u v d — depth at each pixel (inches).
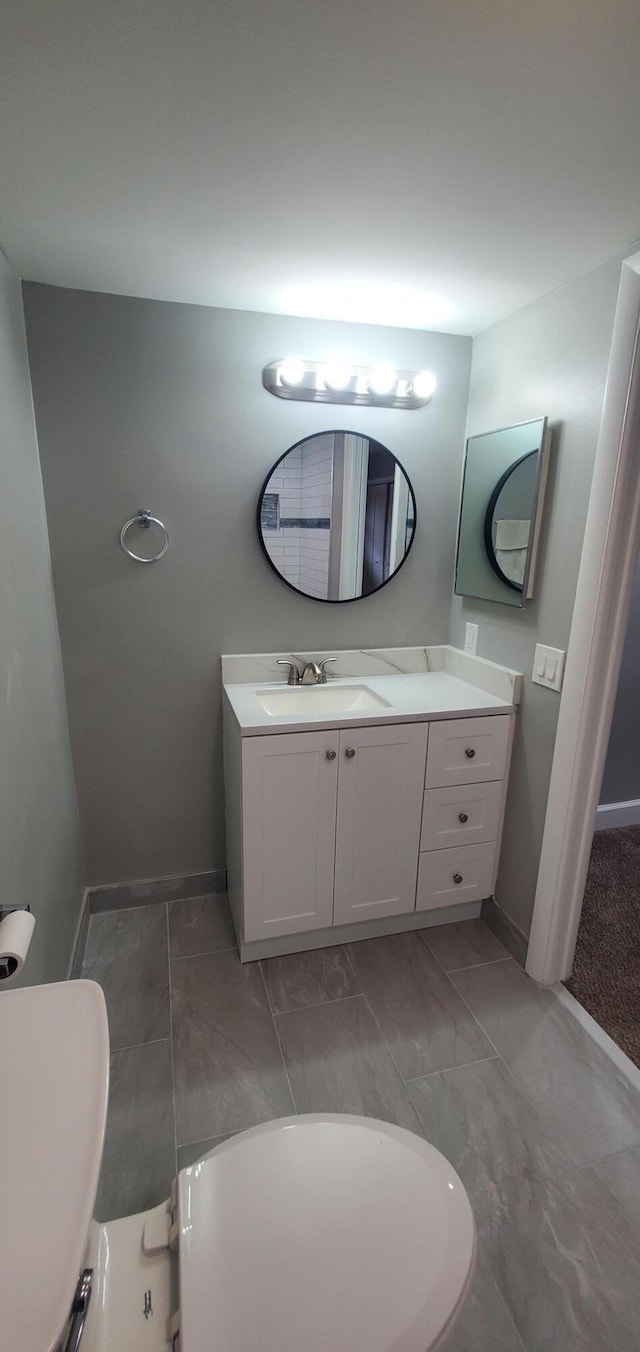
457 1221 32.9
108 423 70.6
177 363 71.2
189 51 32.7
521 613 73.2
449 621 90.9
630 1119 56.9
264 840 70.0
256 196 47.3
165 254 57.4
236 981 72.9
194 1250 31.3
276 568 79.7
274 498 77.7
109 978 73.2
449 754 74.1
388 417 80.6
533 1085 60.1
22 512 59.9
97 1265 31.3
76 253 57.3
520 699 74.5
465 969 75.7
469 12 29.9
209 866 89.4
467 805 77.2
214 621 80.1
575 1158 53.1
